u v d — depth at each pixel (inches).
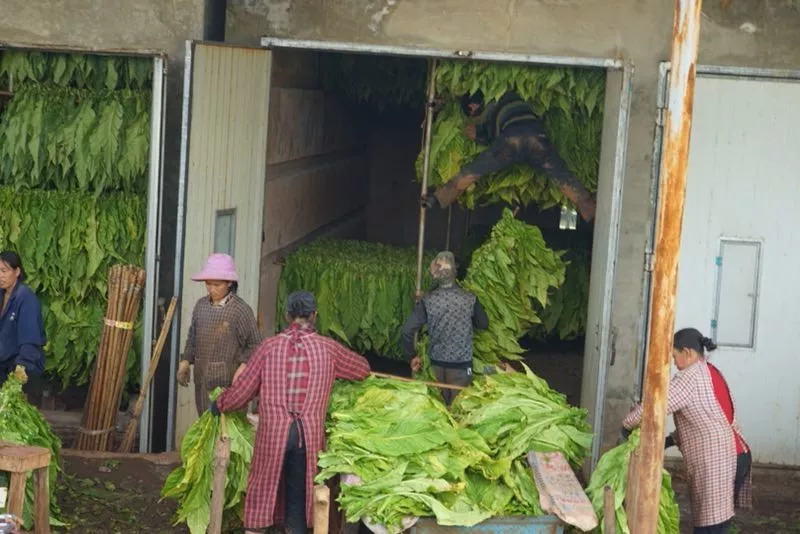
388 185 858.1
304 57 641.0
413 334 494.6
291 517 363.6
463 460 337.4
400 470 335.6
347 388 386.0
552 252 522.6
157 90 464.8
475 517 319.9
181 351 465.1
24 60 486.3
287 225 612.1
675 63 312.8
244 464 379.2
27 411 384.8
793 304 492.4
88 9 474.0
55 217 494.0
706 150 487.5
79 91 492.1
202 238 468.4
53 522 390.9
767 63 480.4
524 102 509.0
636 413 357.7
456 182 507.5
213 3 477.7
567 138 519.2
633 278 486.3
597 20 476.4
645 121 479.8
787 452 498.0
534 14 477.4
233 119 479.8
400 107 849.5
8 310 419.5
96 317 500.7
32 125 485.7
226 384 430.9
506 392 379.6
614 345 487.5
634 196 482.3
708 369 362.6
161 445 482.3
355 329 581.3
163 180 476.4
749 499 370.9
